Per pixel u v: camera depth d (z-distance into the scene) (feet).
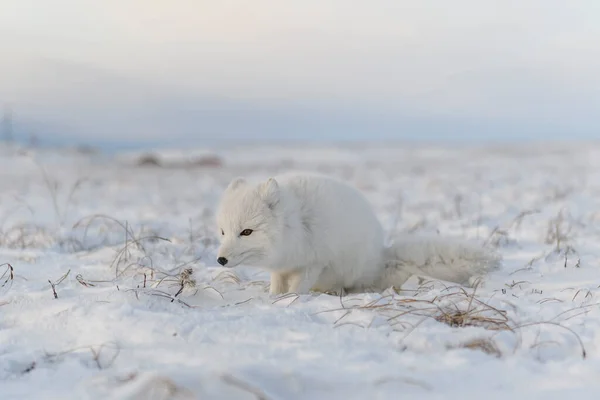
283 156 216.54
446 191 60.34
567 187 57.93
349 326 14.60
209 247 27.91
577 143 307.37
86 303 16.14
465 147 296.51
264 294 19.22
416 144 347.15
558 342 13.37
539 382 11.35
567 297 17.95
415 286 20.52
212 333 13.93
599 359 12.54
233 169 133.39
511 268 22.88
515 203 46.73
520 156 173.17
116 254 24.02
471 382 11.41
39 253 25.25
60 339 14.32
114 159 182.09
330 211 20.44
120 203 57.88
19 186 81.66
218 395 10.57
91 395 11.12
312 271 20.65
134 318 14.67
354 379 11.28
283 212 19.54
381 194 62.85
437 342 13.25
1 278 20.17
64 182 88.33
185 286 18.48
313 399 10.95
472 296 16.05
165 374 10.83
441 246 22.00
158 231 32.73
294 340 13.56
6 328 15.56
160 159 173.27
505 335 13.58
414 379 11.23
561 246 26.20
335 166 136.46
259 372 11.26
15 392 11.63
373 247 21.62
